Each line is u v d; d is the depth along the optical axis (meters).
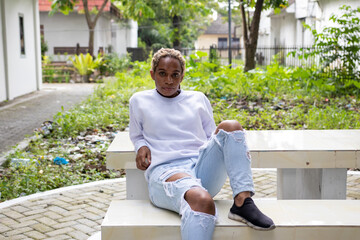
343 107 9.40
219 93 10.88
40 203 4.31
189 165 2.76
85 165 5.78
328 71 12.16
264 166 3.28
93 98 11.29
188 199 2.43
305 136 3.79
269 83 11.32
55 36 23.28
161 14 33.03
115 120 8.39
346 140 3.61
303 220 2.49
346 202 2.79
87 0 21.61
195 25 43.22
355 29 11.60
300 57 12.13
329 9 17.05
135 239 2.45
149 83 13.15
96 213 4.05
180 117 2.88
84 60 20.02
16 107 11.23
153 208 2.72
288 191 3.97
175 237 2.44
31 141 7.09
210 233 2.37
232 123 2.59
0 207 4.20
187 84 11.90
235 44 46.06
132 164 3.29
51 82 19.91
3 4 12.11
